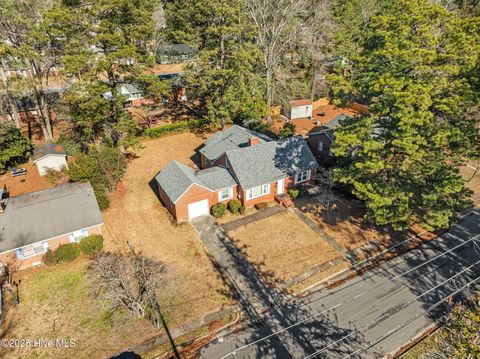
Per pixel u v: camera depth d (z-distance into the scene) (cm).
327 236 2722
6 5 3161
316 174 3588
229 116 4141
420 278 2317
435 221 2266
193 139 4397
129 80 3384
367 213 2591
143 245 2623
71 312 2088
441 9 2027
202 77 3969
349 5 5312
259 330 1980
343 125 2517
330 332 1962
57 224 2467
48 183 3331
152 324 2011
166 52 5769
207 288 2255
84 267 2423
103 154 3123
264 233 2761
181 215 2842
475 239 2662
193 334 1952
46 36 2975
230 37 4269
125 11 3020
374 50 2280
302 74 5659
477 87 1919
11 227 2392
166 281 2300
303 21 5178
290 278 2339
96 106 3106
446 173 2214
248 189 2958
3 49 2945
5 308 2109
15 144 3512
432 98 2033
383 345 1884
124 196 3212
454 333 1570
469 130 2141
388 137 2333
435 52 1898
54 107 4550
